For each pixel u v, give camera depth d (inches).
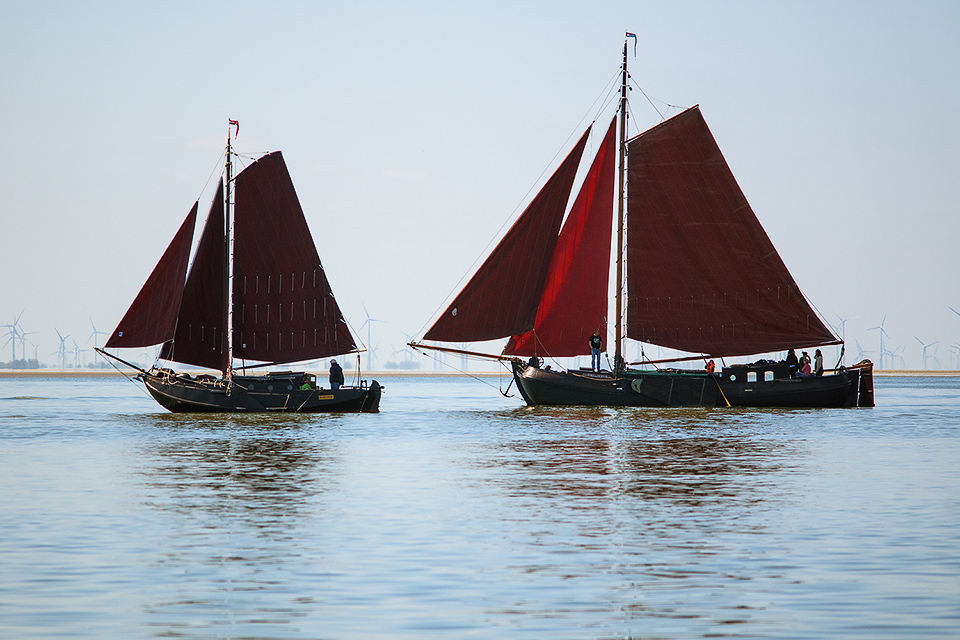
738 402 6648.6
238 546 2116.1
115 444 4421.8
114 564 1951.3
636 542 2156.7
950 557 2012.8
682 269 6673.2
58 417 6456.7
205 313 6304.1
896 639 1503.4
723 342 6683.1
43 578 1846.7
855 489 2960.1
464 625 1565.0
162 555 2028.8
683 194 6628.9
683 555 2032.5
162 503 2682.1
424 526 2340.1
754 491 2918.3
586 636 1514.5
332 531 2279.8
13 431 5221.5
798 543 2146.9
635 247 6683.1
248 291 6373.0
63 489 2952.8
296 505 2650.1
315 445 4357.8
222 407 6299.2
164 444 4414.4
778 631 1539.1
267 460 3740.2
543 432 5027.1
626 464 3599.9
